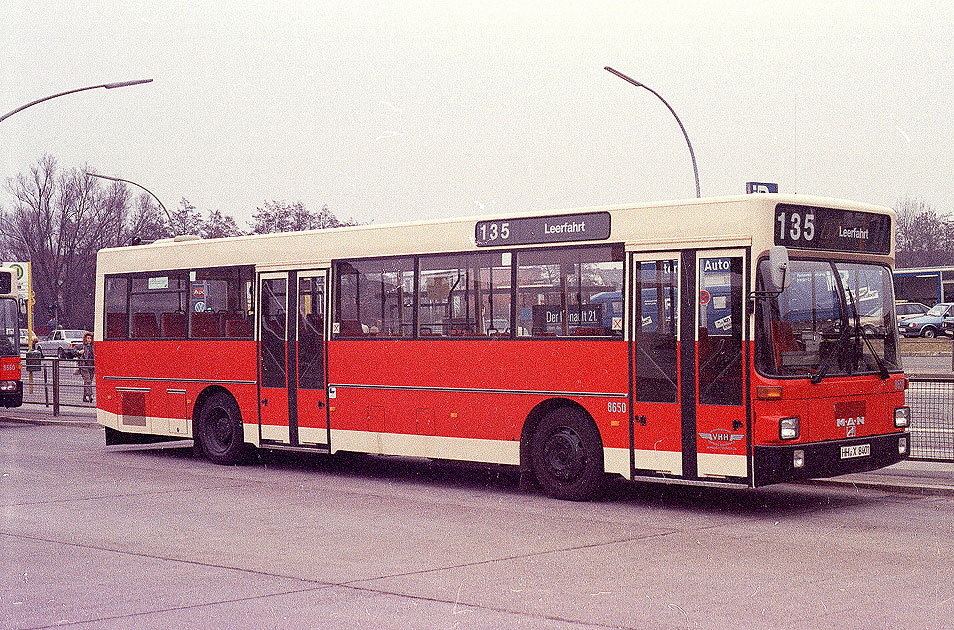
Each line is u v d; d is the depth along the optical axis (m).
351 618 7.25
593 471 12.59
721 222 11.64
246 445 16.69
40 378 28.89
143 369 18.11
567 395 12.74
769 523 11.17
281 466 16.67
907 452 12.49
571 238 12.77
